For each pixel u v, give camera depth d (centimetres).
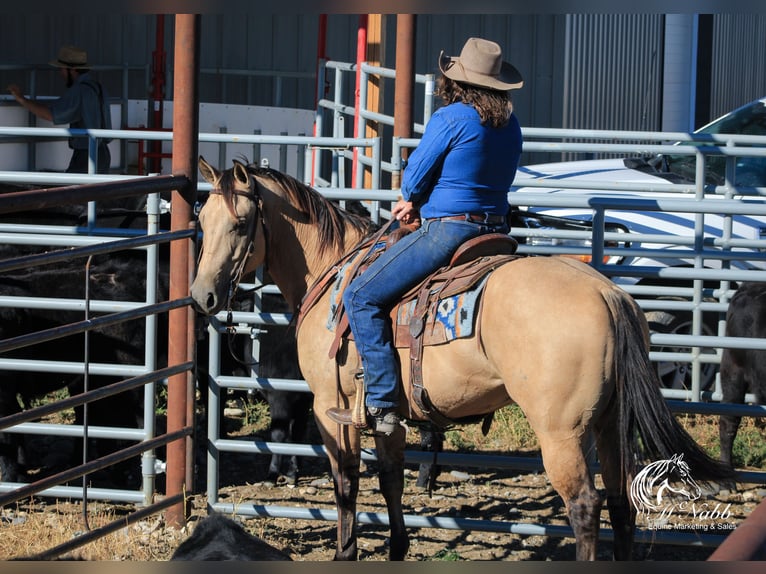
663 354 938
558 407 481
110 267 826
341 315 587
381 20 1238
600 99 1870
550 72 1853
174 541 704
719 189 970
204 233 636
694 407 660
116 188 613
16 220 899
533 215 993
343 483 616
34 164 1386
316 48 1880
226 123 1584
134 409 834
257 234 641
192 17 678
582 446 485
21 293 809
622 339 480
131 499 746
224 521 435
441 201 553
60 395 1049
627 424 476
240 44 1891
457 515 776
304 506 797
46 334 566
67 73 1394
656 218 1071
